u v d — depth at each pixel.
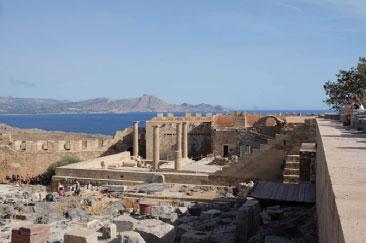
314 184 32.34
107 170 47.38
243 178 43.53
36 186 56.34
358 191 7.37
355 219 5.73
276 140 43.03
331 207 7.66
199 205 34.03
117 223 25.17
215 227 25.08
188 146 79.44
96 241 21.00
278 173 42.78
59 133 144.25
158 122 77.12
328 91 57.81
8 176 68.75
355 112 30.20
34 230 23.00
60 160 70.25
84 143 75.75
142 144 80.88
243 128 73.69
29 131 145.88
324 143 16.30
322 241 12.50
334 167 10.03
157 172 47.12
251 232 22.92
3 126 149.75
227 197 37.16
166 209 30.73
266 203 28.59
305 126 42.53
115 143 80.12
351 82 55.22
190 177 44.31
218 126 77.38
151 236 21.95
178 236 24.38
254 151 43.56
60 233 25.95
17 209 33.75
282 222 23.11
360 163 10.70
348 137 19.41
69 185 48.09
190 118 79.56
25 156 69.62
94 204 35.91
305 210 25.86
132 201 36.47
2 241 24.66
